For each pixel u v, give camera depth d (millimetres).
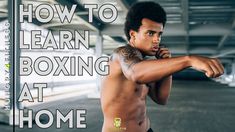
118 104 1207
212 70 672
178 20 15062
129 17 1045
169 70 737
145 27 999
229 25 15820
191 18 14836
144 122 1337
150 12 1003
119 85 1188
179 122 7508
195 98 15414
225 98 15750
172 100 13938
